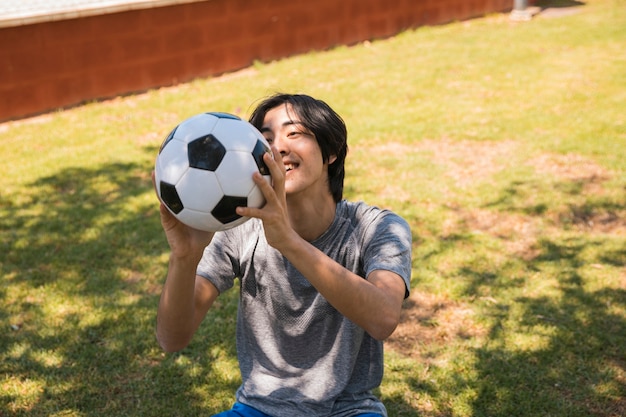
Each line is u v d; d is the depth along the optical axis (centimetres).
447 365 405
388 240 213
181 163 181
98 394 386
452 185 684
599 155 761
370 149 795
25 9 1004
